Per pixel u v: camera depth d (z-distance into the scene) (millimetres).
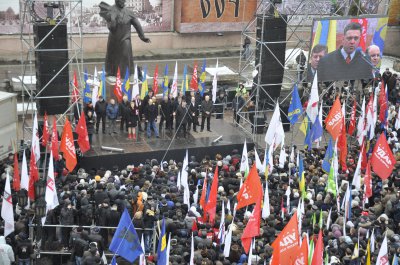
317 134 28703
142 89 33750
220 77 42562
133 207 23453
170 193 24344
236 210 23766
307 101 33375
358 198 24938
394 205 24234
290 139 34844
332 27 32500
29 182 22969
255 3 50500
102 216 22781
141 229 22031
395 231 23750
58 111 29656
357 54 33406
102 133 32469
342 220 22672
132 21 34906
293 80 36688
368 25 33094
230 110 39250
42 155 28391
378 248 21250
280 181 25828
